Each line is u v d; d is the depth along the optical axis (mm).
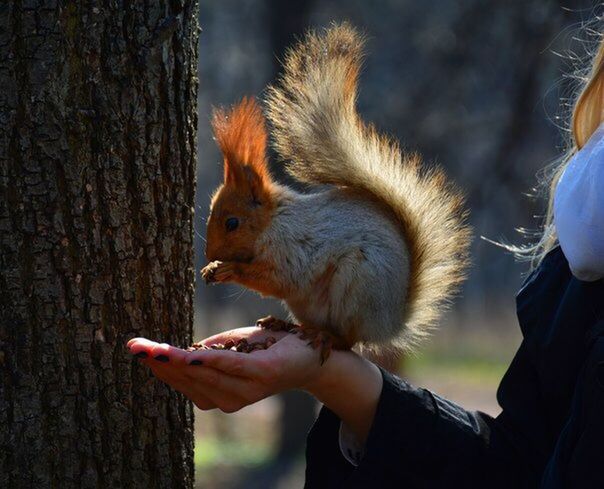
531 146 15195
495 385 25109
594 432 3770
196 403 4031
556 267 4543
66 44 4125
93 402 4270
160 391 4438
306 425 19047
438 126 16422
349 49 5148
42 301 4160
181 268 4512
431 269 5109
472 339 33250
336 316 4914
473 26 15742
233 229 5191
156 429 4441
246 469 18172
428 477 4480
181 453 4574
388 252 4926
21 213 4121
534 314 4504
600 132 4043
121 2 4227
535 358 4445
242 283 5148
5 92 4078
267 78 18453
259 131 5449
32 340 4164
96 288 4246
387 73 17359
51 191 4141
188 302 4570
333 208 5086
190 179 4559
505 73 15617
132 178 4305
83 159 4191
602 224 3859
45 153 4121
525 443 4543
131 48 4262
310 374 4309
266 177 5348
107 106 4211
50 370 4191
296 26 17953
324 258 4977
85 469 4281
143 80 4293
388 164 5188
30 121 4098
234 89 21125
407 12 17719
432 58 16578
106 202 4242
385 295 4887
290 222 5102
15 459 4184
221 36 22031
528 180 14930
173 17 4316
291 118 5172
